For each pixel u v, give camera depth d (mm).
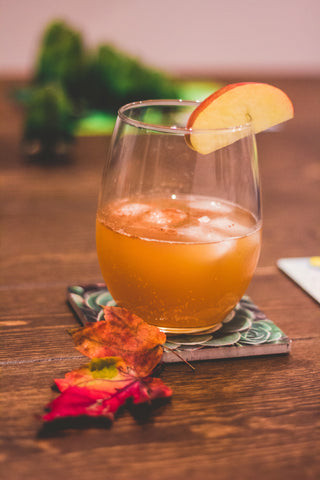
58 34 1113
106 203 494
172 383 467
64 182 833
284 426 435
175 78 1262
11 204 750
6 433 419
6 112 1116
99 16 1997
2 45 1962
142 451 412
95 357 461
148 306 481
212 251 461
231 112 478
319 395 463
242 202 488
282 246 676
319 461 412
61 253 644
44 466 400
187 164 483
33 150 919
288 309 562
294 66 2193
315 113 1188
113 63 1027
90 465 402
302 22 2139
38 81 1144
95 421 431
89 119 1062
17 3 1926
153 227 468
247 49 2145
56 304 553
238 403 452
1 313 536
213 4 2068
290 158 955
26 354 488
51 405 427
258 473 403
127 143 484
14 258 628
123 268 474
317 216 755
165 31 2061
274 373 482
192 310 479
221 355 493
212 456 412
